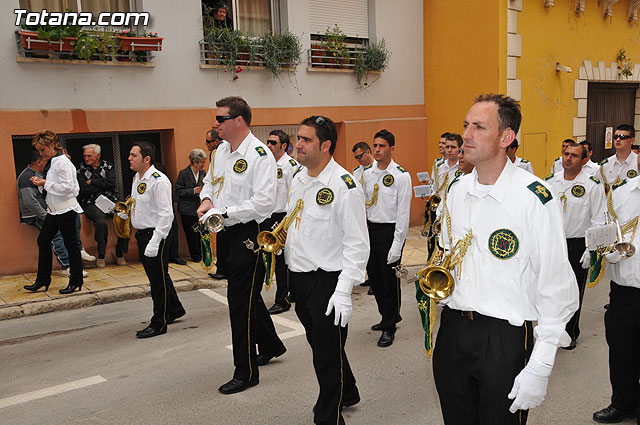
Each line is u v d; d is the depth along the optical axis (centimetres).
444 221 279
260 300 486
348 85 1076
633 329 377
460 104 1152
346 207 348
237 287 439
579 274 550
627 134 786
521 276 247
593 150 1374
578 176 556
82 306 682
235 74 916
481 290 254
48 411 420
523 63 1133
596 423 400
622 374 387
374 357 524
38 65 752
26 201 748
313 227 358
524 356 247
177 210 895
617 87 1411
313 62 1020
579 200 548
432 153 1220
